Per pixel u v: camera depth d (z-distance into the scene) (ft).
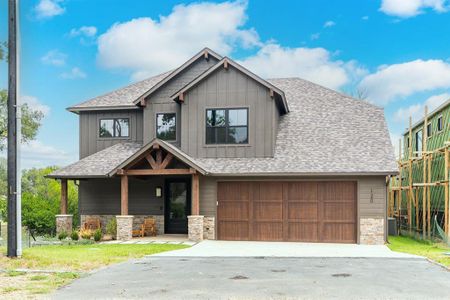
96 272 35.35
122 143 70.23
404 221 91.40
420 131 91.45
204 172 57.36
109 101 71.87
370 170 55.93
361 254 45.83
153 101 67.56
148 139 67.21
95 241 58.95
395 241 63.82
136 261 41.22
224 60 62.54
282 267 38.17
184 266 38.55
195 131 63.67
